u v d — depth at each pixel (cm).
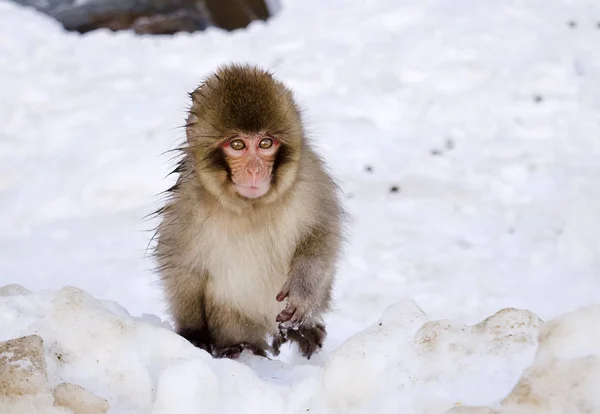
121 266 1263
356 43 1953
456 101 1716
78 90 1833
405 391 552
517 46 1883
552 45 1881
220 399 577
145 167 1521
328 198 812
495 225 1340
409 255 1251
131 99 1786
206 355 616
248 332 817
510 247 1274
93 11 2370
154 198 1475
